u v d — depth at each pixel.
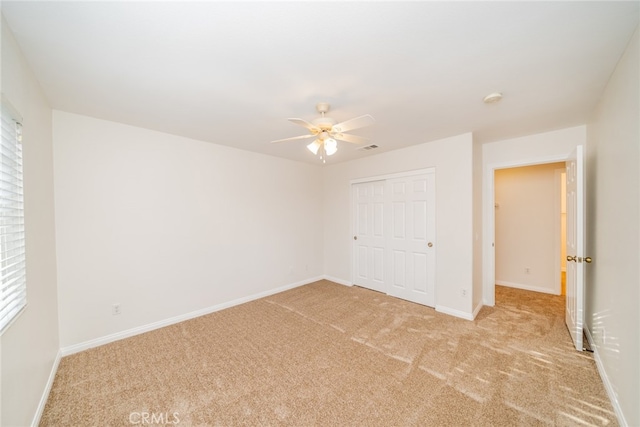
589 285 2.55
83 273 2.51
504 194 4.55
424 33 1.40
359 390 1.90
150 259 2.95
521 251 4.40
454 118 2.64
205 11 1.23
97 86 1.96
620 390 1.61
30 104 1.73
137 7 1.20
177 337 2.75
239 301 3.77
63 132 2.40
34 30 1.35
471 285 3.13
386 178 4.07
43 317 1.91
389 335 2.74
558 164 4.07
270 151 3.95
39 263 1.88
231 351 2.46
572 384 1.91
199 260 3.36
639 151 1.41
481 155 3.59
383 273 4.21
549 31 1.39
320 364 2.23
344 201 4.75
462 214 3.19
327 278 5.09
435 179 3.46
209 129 2.95
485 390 1.87
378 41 1.46
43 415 1.68
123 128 2.76
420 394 1.84
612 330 1.80
